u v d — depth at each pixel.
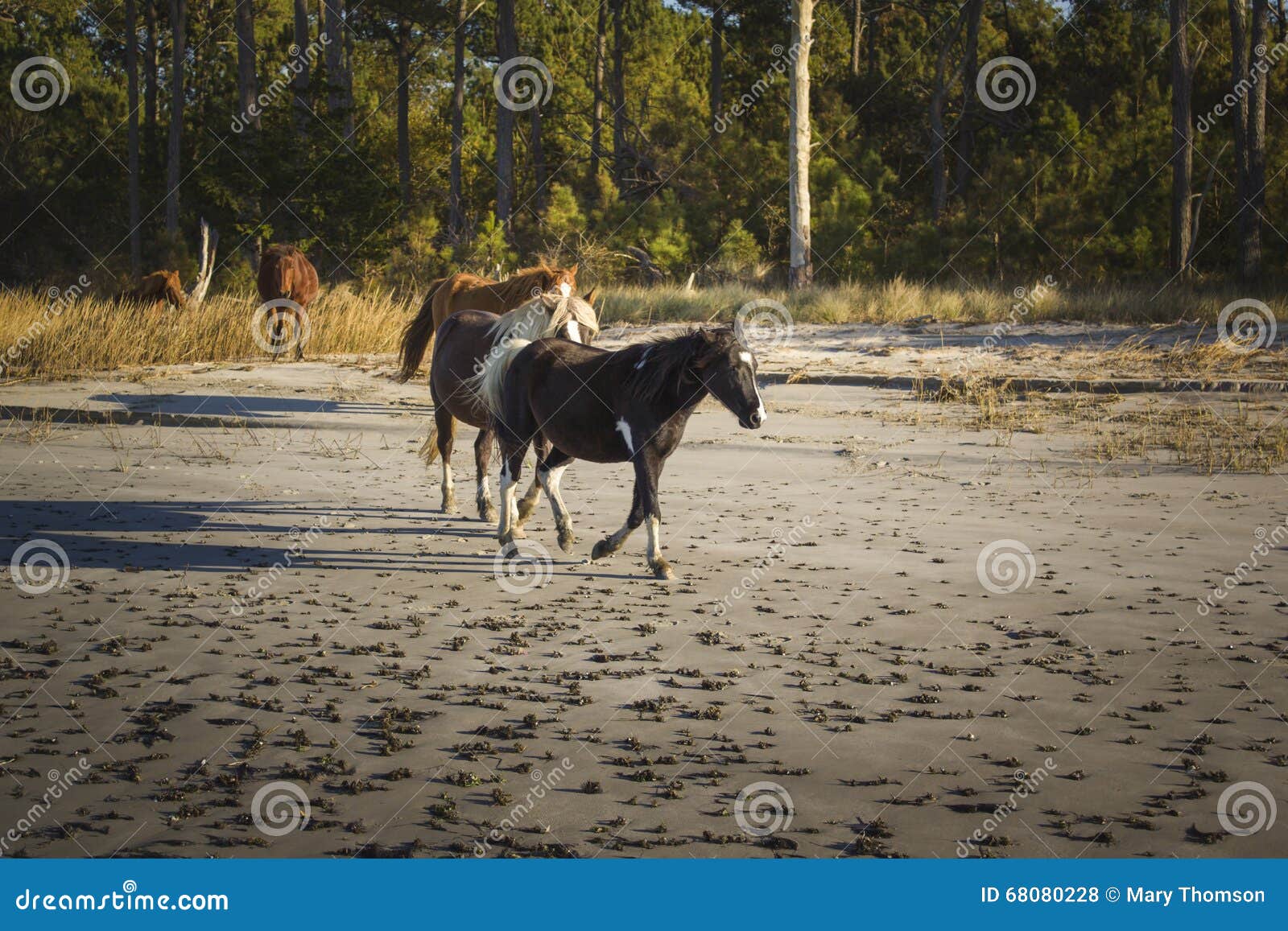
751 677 5.94
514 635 6.64
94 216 43.28
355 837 4.25
